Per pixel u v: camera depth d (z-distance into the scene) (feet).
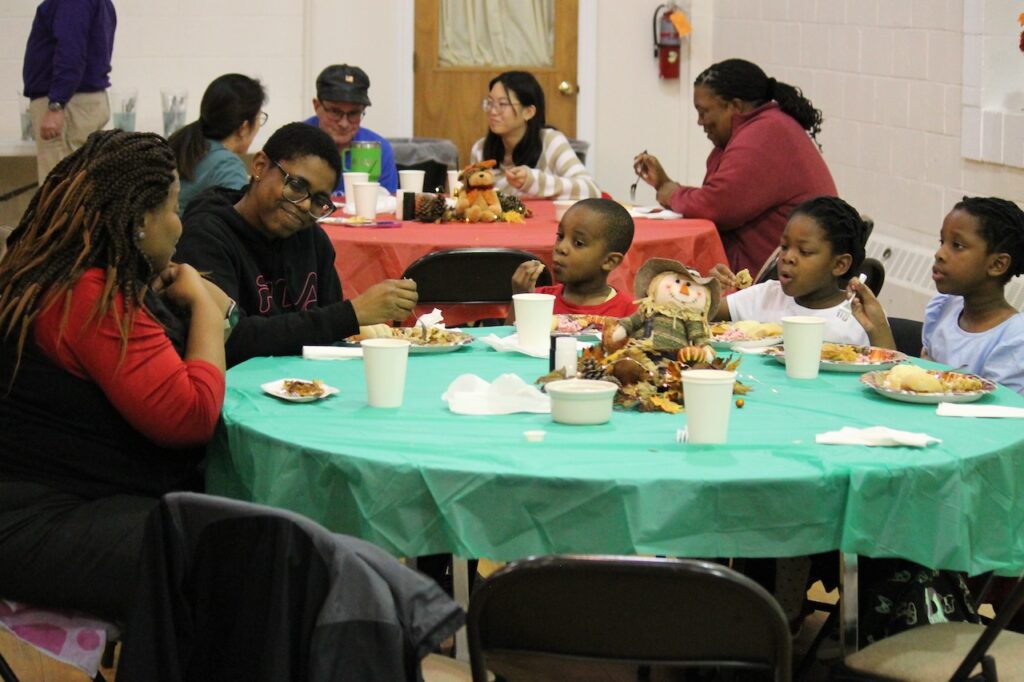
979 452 6.12
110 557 6.35
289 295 9.60
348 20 23.47
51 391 6.61
